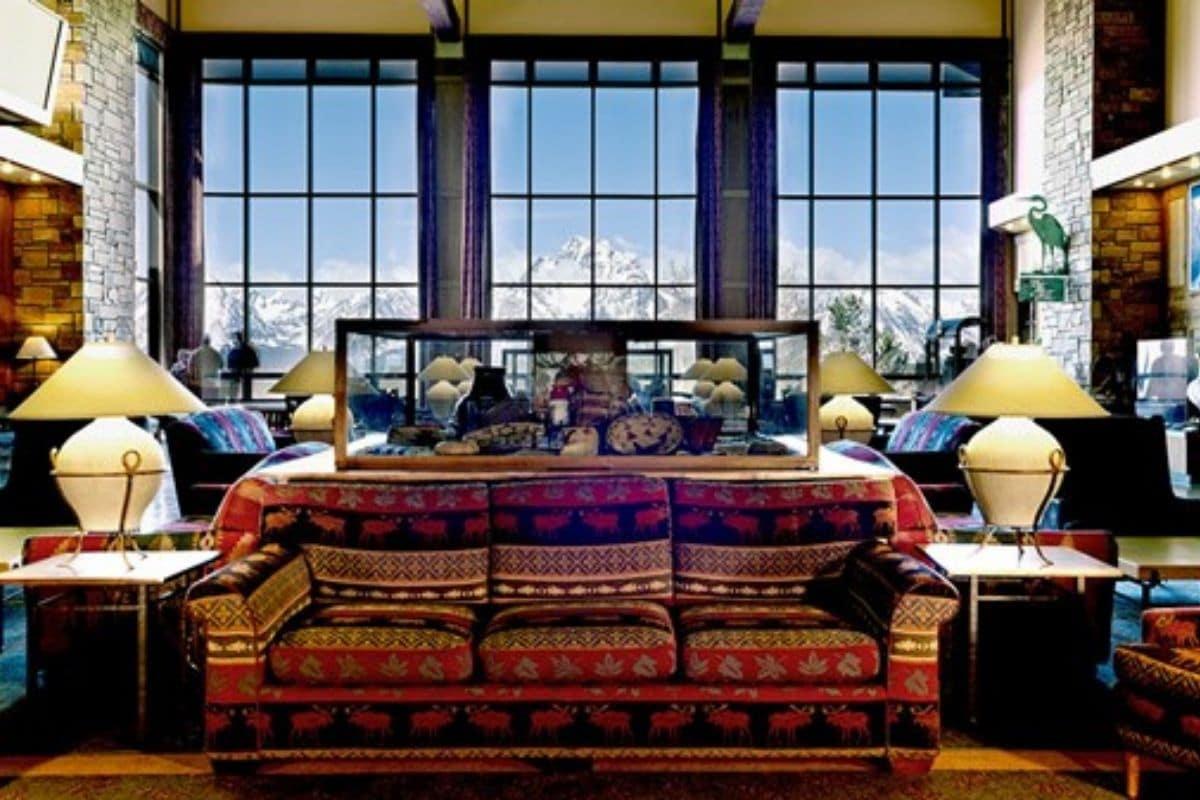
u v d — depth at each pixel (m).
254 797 2.83
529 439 3.72
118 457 3.36
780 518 3.39
